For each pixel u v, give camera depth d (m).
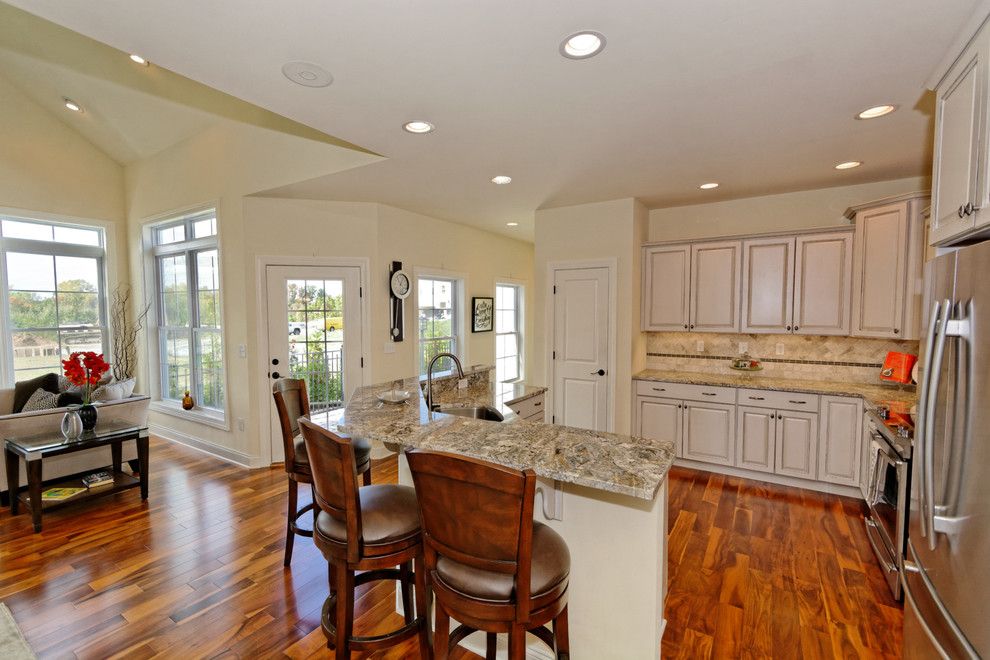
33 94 4.80
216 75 1.94
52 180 5.02
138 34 1.62
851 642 2.03
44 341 5.04
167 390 5.49
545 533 1.55
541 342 4.77
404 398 2.63
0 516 3.29
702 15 1.56
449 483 1.27
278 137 3.84
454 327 5.79
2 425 3.35
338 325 4.53
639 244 4.42
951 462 1.39
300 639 2.08
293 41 1.68
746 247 4.06
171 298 5.32
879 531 2.68
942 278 1.53
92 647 2.03
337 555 1.63
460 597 1.31
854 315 3.60
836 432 3.57
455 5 1.48
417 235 5.02
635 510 1.70
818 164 3.26
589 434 1.91
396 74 1.94
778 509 3.37
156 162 5.11
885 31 1.65
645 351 4.77
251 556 2.77
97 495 3.33
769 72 1.97
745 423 3.92
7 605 2.31
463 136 2.68
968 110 1.49
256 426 4.35
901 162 3.21
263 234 4.29
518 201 4.37
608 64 1.89
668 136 2.71
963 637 1.29
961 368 1.35
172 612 2.26
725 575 2.54
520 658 1.27
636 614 1.71
